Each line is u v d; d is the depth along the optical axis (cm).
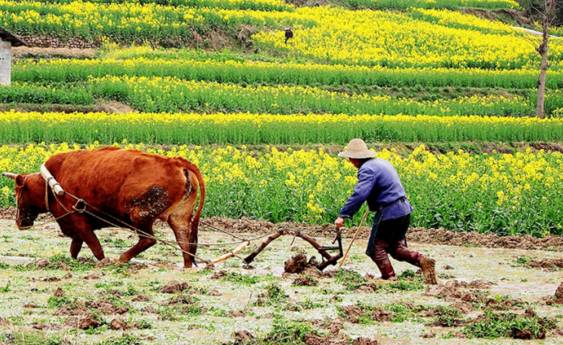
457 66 12031
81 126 6775
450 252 3650
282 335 2073
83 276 2823
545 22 9769
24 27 11269
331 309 2412
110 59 10450
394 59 11962
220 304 2459
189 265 3056
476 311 2422
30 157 5147
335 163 5050
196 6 13338
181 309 2364
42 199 3155
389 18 14688
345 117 8094
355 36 13038
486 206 4306
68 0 12525
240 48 12412
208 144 7038
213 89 8975
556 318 2355
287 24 13238
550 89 10906
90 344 2027
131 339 2058
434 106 9338
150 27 12000
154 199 2972
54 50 11038
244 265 3172
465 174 4922
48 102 8331
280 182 4578
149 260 3275
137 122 7056
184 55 11081
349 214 2836
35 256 3303
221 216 4534
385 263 2853
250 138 7162
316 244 2964
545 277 3070
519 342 2102
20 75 9088
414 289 2700
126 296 2541
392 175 2841
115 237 3869
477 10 17262
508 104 9781
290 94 9131
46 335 2089
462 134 8012
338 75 10306
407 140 7788
